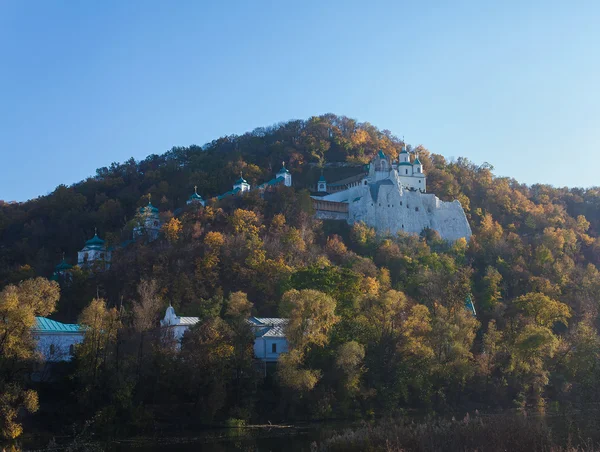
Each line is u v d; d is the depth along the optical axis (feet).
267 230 654.53
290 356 341.82
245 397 349.41
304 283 464.24
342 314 412.16
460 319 427.33
